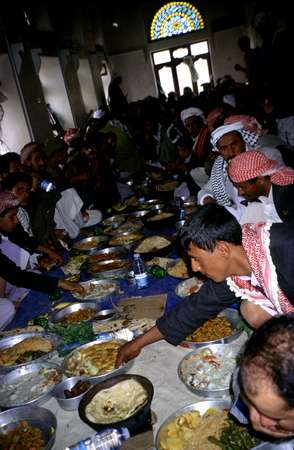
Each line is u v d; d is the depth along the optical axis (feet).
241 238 5.79
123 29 62.95
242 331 8.45
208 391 7.04
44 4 34.55
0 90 25.49
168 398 7.42
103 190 20.62
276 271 5.55
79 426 7.17
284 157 12.33
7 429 7.23
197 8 61.52
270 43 31.14
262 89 25.88
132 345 7.98
